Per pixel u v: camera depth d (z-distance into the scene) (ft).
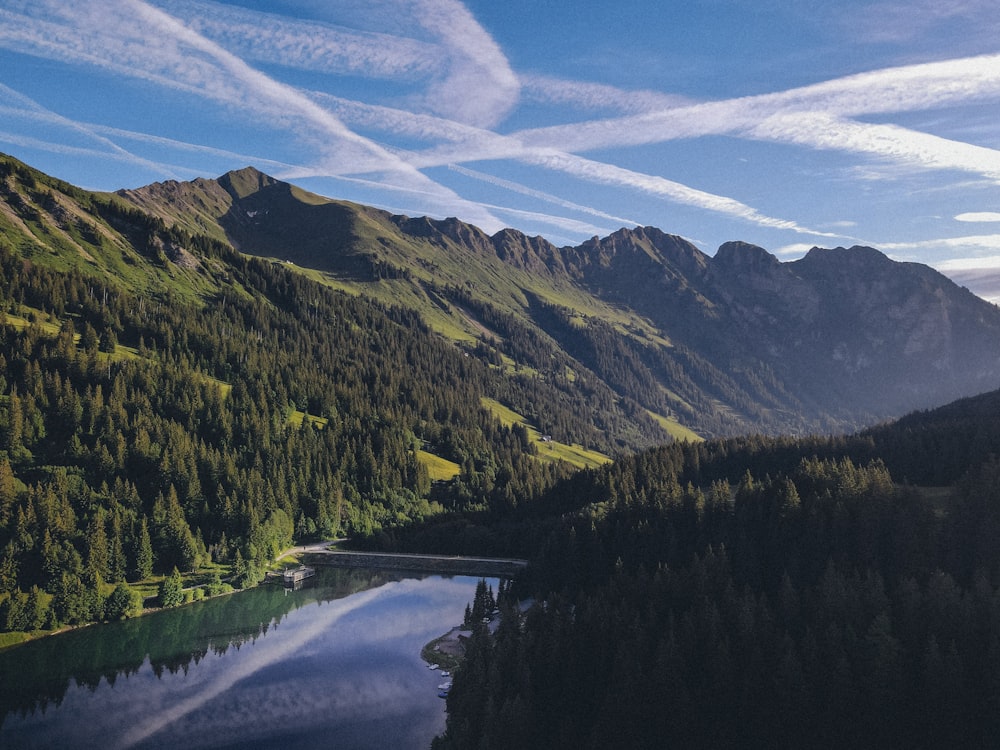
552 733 314.96
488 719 304.91
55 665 419.95
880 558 403.95
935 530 402.11
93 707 368.68
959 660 293.84
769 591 407.44
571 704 326.85
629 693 312.09
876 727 294.46
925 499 452.76
